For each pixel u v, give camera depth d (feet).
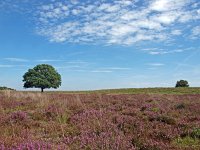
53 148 25.88
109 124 36.50
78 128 36.50
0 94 89.40
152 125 38.99
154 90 195.11
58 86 340.59
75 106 57.16
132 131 35.17
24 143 26.40
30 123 40.57
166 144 30.81
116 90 229.86
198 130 34.88
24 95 85.15
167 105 62.90
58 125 38.42
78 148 27.91
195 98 91.40
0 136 29.84
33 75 330.54
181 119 44.24
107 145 27.81
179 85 324.60
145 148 28.86
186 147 29.99
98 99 76.69
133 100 75.31
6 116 44.55
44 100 67.92
